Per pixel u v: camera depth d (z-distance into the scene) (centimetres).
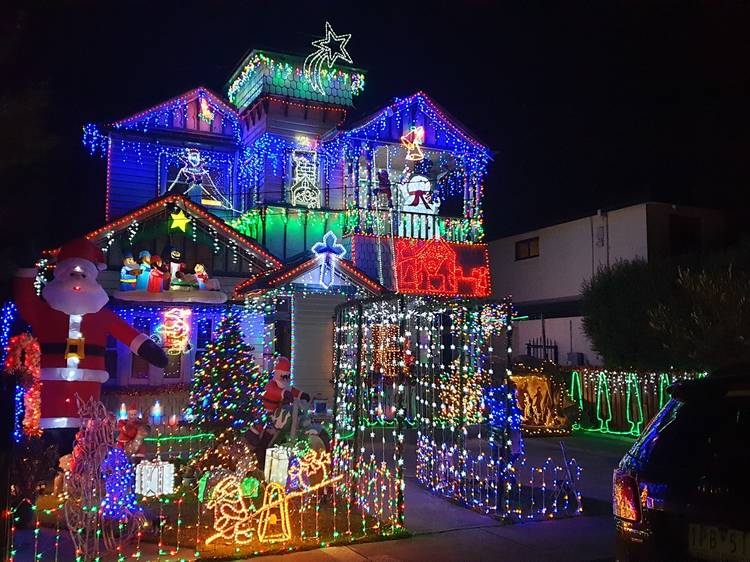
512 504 884
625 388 1627
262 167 2019
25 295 877
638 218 2125
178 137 1995
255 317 1694
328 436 934
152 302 1466
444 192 2278
